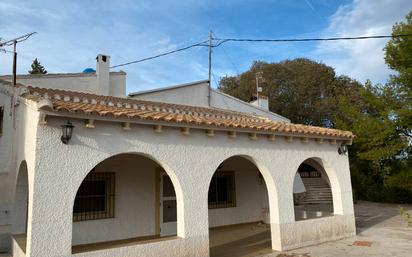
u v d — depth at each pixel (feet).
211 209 39.68
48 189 18.67
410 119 58.90
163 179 34.76
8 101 30.73
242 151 27.58
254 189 44.09
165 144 23.48
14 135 27.89
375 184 78.33
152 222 33.12
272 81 107.76
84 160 20.02
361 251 28.32
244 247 30.71
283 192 29.50
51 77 43.65
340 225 33.45
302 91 105.91
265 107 71.97
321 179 84.38
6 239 27.71
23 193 26.02
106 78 48.42
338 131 34.12
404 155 65.16
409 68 58.90
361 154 64.44
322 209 60.90
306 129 31.42
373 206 67.92
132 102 39.22
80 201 29.35
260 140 28.89
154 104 41.34
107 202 30.83
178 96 55.98
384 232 37.24
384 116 61.93
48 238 18.38
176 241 22.90
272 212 29.27
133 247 21.13
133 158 32.81
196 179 24.58
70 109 19.08
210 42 62.90
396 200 72.54
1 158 30.04
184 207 23.67
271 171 29.12
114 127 21.38
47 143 18.94
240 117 43.91
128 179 32.22
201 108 49.65
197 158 24.89
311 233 30.83
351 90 104.17
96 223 29.86
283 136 30.14
